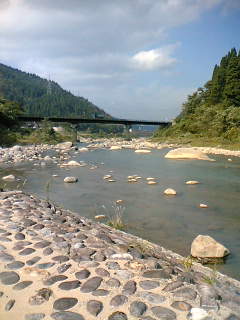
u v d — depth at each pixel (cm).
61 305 372
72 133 8612
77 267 466
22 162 2800
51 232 618
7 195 978
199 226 973
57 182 1789
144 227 960
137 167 2473
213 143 4659
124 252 519
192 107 7350
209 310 355
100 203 1273
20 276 445
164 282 418
